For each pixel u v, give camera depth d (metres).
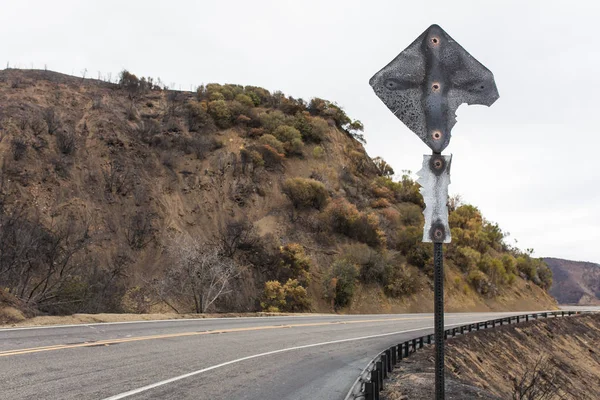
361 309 50.16
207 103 74.44
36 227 28.11
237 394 7.55
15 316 14.83
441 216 3.39
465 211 84.12
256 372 9.75
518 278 76.25
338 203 61.50
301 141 73.88
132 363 9.38
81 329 13.88
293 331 19.30
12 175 45.06
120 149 56.31
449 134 3.46
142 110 67.94
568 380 29.58
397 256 59.25
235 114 74.06
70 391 6.74
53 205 44.88
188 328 16.84
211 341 14.05
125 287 34.16
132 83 73.19
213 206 56.03
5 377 7.30
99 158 53.44
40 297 22.19
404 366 12.76
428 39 3.52
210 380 8.47
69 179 48.34
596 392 31.00
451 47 3.52
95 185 49.66
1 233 23.17
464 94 3.48
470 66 3.49
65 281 24.02
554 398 22.08
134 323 16.95
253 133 71.50
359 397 7.88
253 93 82.81
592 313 54.59
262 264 47.78
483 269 68.12
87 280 26.62
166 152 60.03
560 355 34.41
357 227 59.12
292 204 60.78
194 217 53.72
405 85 3.52
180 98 75.38
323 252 54.62
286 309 44.03
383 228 63.00
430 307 54.81
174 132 64.81
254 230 51.31
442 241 3.37
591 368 36.12
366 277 53.66
